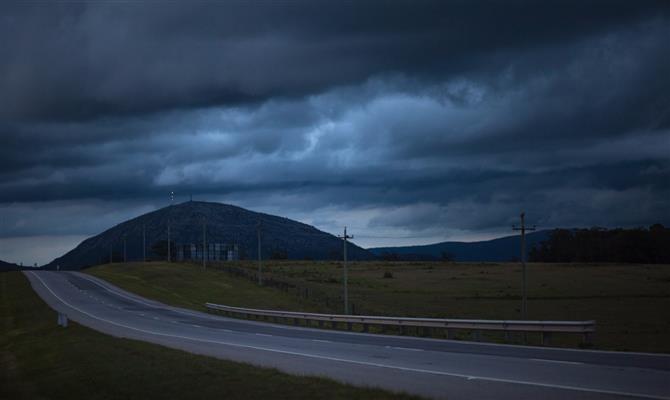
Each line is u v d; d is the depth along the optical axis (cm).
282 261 16525
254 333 4034
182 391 1767
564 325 2848
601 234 17475
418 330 3738
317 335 3797
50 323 5272
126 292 9038
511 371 1995
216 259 16962
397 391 1642
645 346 2831
